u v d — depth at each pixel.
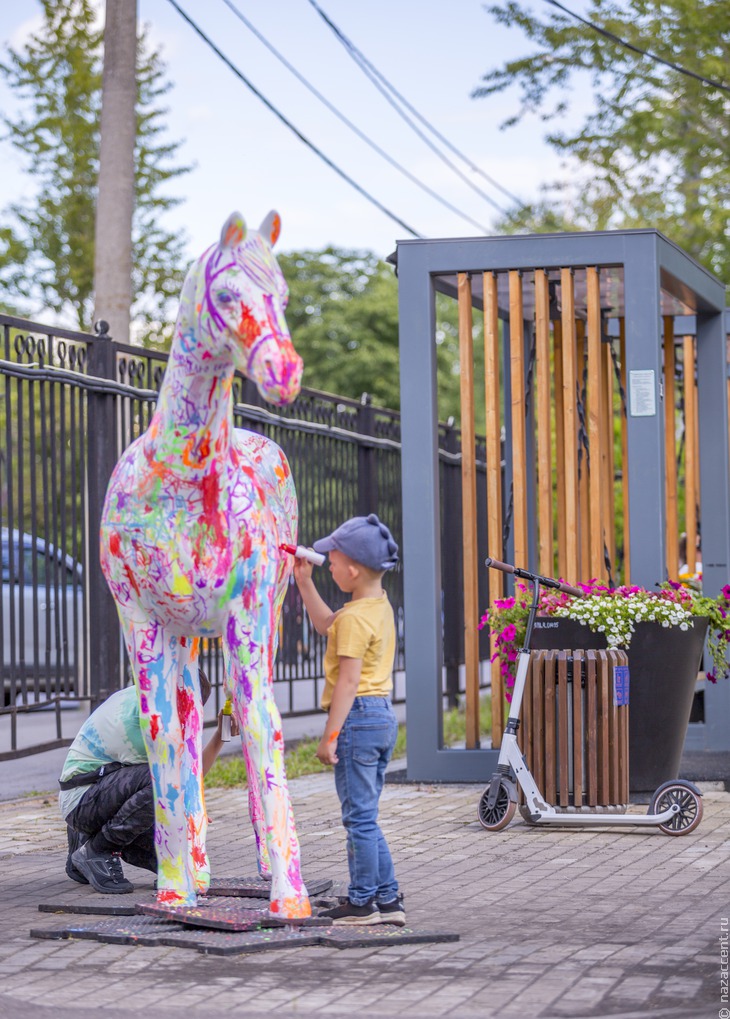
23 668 8.96
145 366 10.23
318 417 12.26
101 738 6.21
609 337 11.58
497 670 9.65
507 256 9.65
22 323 8.94
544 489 9.61
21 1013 4.36
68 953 5.14
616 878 6.46
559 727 7.83
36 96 28.88
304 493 11.90
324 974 4.79
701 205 21.27
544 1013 4.30
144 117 28.23
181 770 5.72
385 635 5.39
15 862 7.08
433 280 9.88
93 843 6.32
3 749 12.34
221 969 4.88
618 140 20.92
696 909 5.77
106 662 9.62
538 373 9.64
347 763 5.36
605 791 7.77
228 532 5.21
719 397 11.63
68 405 9.75
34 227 29.23
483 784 9.60
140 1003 4.46
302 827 7.97
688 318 12.90
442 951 5.09
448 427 14.06
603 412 11.59
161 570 5.21
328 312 39.38
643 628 8.08
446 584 13.84
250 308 4.80
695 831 7.75
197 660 5.91
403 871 6.68
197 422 5.12
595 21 19.94
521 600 8.55
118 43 13.21
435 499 9.74
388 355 37.91
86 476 9.64
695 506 13.50
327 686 5.44
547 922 5.56
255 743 5.32
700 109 20.44
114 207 13.20
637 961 4.92
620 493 17.02
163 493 5.19
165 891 5.63
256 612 5.28
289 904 5.35
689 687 8.23
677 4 19.38
